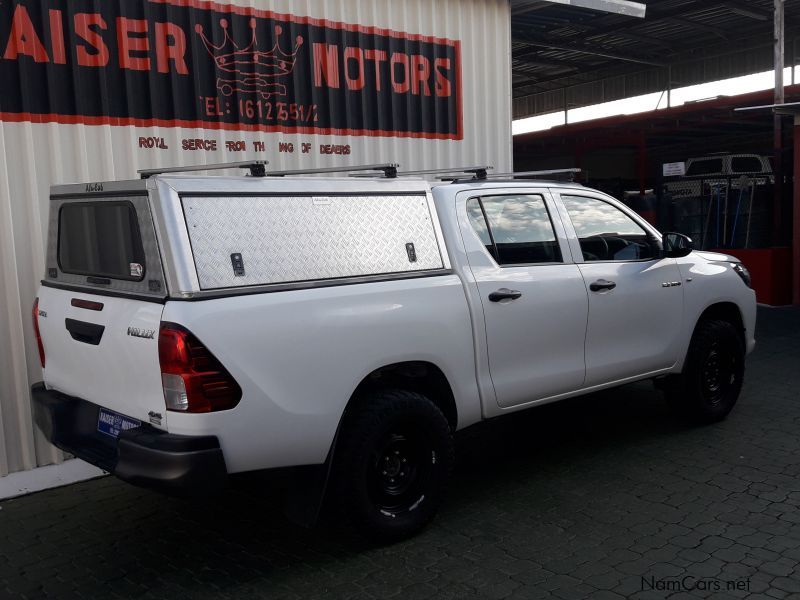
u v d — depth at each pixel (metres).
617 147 21.16
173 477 3.46
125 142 5.94
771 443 5.76
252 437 3.65
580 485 5.07
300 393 3.79
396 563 4.08
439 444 4.36
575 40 18.81
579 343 5.15
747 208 13.24
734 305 6.32
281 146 6.84
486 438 6.14
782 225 13.16
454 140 8.16
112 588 3.95
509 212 4.95
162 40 6.09
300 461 3.85
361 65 7.36
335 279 4.02
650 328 5.59
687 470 5.27
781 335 9.94
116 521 4.82
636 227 5.70
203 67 6.32
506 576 3.90
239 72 6.52
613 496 4.87
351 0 7.27
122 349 3.75
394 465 4.30
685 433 6.05
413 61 7.77
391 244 4.29
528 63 22.06
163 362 3.49
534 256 4.99
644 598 3.64
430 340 4.33
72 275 4.34
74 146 5.70
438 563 4.07
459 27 8.10
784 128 16.34
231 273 3.66
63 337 4.26
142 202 3.66
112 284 3.96
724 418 6.39
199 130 6.31
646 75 25.33
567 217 5.27
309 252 3.95
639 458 5.53
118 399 3.87
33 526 4.79
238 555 4.27
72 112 5.68
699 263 6.02
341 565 4.09
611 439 5.98
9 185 5.42
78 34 5.68
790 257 12.71
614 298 5.32
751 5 17.16
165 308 3.51
